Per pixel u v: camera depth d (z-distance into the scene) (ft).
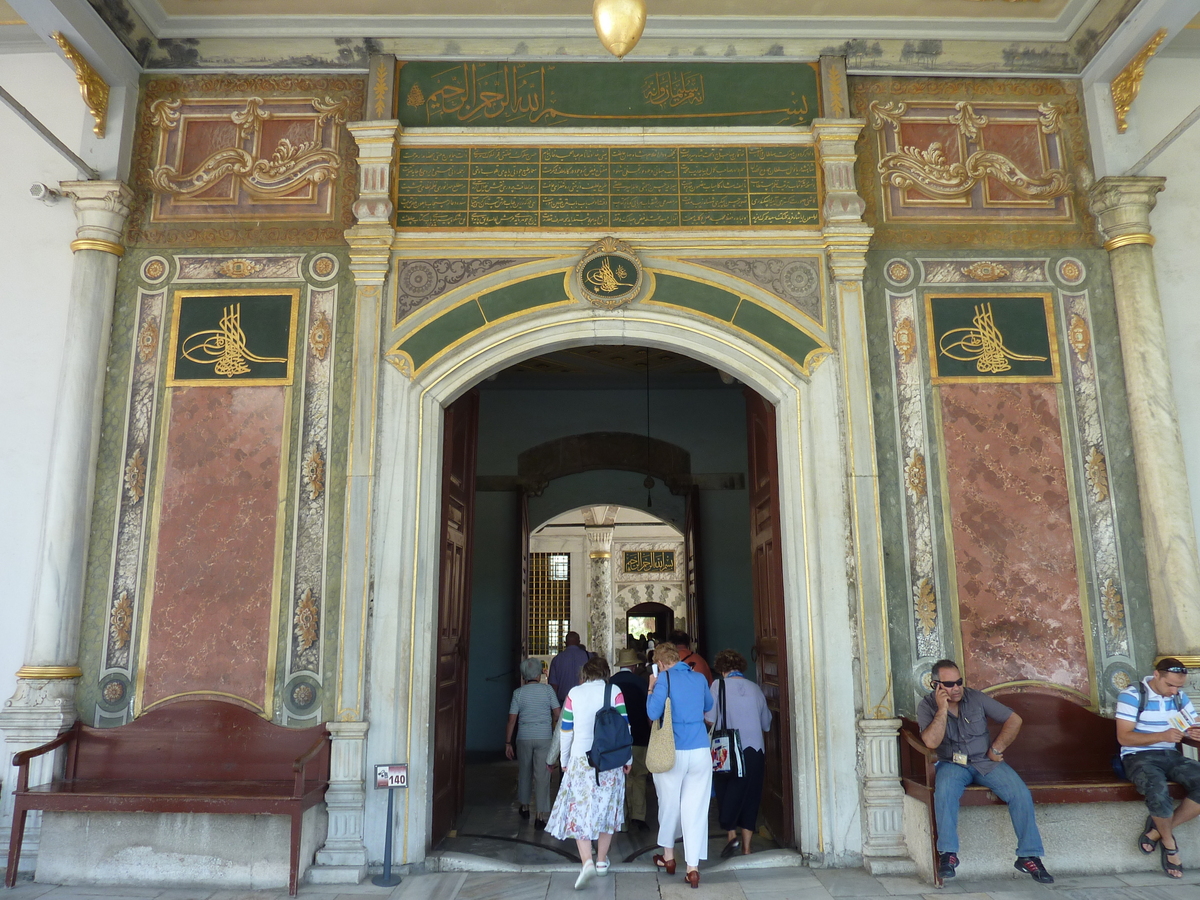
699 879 14.85
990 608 16.65
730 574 33.65
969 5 18.13
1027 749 16.02
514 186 18.17
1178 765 14.65
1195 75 19.49
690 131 18.37
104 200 17.56
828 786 15.78
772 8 18.19
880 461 17.17
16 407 17.34
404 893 14.14
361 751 15.61
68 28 16.51
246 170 18.35
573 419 34.78
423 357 17.38
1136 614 16.69
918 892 13.84
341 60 18.74
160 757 15.80
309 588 16.52
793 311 17.70
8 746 15.56
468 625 20.52
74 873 14.58
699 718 15.17
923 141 18.83
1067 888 13.87
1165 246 18.47
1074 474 17.24
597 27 10.93
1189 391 17.79
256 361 17.51
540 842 17.98
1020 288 18.07
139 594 16.56
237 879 14.49
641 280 17.69
